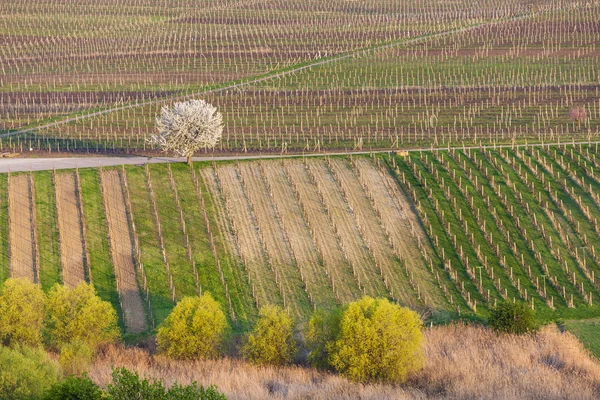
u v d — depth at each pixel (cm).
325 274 10312
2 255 10356
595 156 13050
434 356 8275
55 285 8638
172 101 16125
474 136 13925
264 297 9888
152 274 10212
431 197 11944
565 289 10100
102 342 8488
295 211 11606
